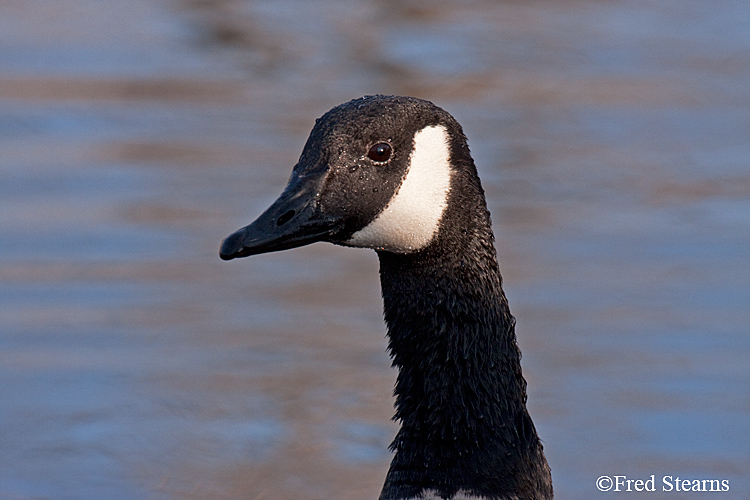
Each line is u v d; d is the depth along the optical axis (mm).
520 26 24062
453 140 7000
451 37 23391
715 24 24422
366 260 15094
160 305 13562
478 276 7027
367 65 21953
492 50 22516
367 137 6887
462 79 21141
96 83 20641
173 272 14359
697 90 20703
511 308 13445
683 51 22688
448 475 6895
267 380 12125
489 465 6887
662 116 19438
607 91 20547
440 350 7047
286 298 13836
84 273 14117
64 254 14570
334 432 11375
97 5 25359
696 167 17328
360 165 6891
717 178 16938
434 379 7062
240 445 11109
